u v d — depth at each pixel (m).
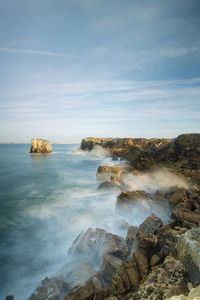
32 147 84.19
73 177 30.14
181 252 4.56
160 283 4.33
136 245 7.40
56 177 30.75
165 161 25.12
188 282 3.96
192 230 4.71
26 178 30.47
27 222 12.92
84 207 14.95
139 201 12.06
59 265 8.11
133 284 5.61
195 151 22.56
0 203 17.42
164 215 10.47
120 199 13.01
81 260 7.47
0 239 10.59
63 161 53.69
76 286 5.68
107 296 5.55
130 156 45.56
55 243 9.97
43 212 14.74
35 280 7.32
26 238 10.66
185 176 19.22
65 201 17.20
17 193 21.16
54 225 12.20
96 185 23.33
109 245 7.58
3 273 7.73
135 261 6.36
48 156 70.19
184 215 9.15
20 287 7.00
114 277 5.82
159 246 7.06
